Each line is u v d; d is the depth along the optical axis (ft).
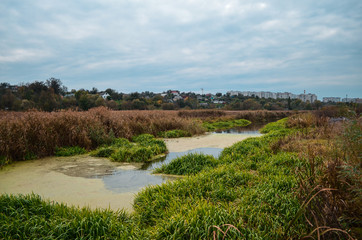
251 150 25.05
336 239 8.91
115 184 18.06
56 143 28.91
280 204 12.04
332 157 14.55
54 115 33.40
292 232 9.69
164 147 31.40
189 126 49.96
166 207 12.35
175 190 14.30
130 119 46.14
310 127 43.06
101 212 11.75
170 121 49.85
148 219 12.10
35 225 10.19
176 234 9.52
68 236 9.79
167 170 21.07
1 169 22.21
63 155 27.96
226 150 26.55
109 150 28.48
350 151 12.87
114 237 9.84
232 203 12.49
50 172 21.30
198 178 15.89
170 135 43.57
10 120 28.35
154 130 44.83
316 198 9.69
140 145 31.76
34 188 17.19
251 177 16.37
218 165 20.65
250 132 57.82
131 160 25.81
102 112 40.88
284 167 18.22
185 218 10.36
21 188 17.17
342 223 9.61
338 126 29.09
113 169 22.41
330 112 53.62
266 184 14.51
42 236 9.62
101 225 10.36
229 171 17.39
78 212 11.38
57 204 12.40
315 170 13.25
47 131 28.66
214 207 11.16
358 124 12.87
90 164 24.25
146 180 19.02
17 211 11.44
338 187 10.76
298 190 11.30
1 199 12.08
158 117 53.01
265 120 109.29
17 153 25.59
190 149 32.76
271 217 10.91
